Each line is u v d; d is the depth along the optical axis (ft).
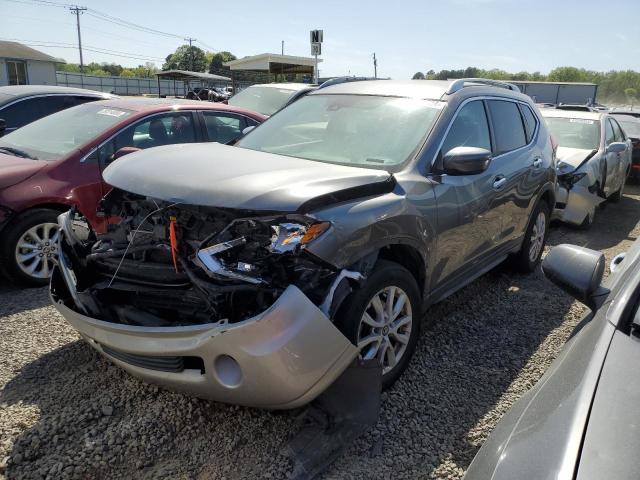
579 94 87.71
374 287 9.68
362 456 8.98
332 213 9.00
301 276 8.81
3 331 12.87
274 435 9.26
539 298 16.06
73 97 26.05
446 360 12.21
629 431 4.97
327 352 8.45
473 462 5.72
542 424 5.36
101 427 9.34
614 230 25.71
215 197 8.79
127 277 9.78
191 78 109.70
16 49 142.92
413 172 11.19
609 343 6.26
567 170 23.90
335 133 12.73
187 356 8.54
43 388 10.44
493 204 13.75
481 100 14.29
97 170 16.85
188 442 9.09
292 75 79.15
